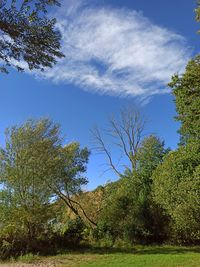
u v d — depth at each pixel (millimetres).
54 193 29109
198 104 26109
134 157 42844
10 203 26844
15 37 10828
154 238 31781
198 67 25516
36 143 28094
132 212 32312
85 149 34094
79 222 30984
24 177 27094
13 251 26562
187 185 24875
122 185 35781
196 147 26047
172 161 26531
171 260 21953
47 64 11461
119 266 20562
